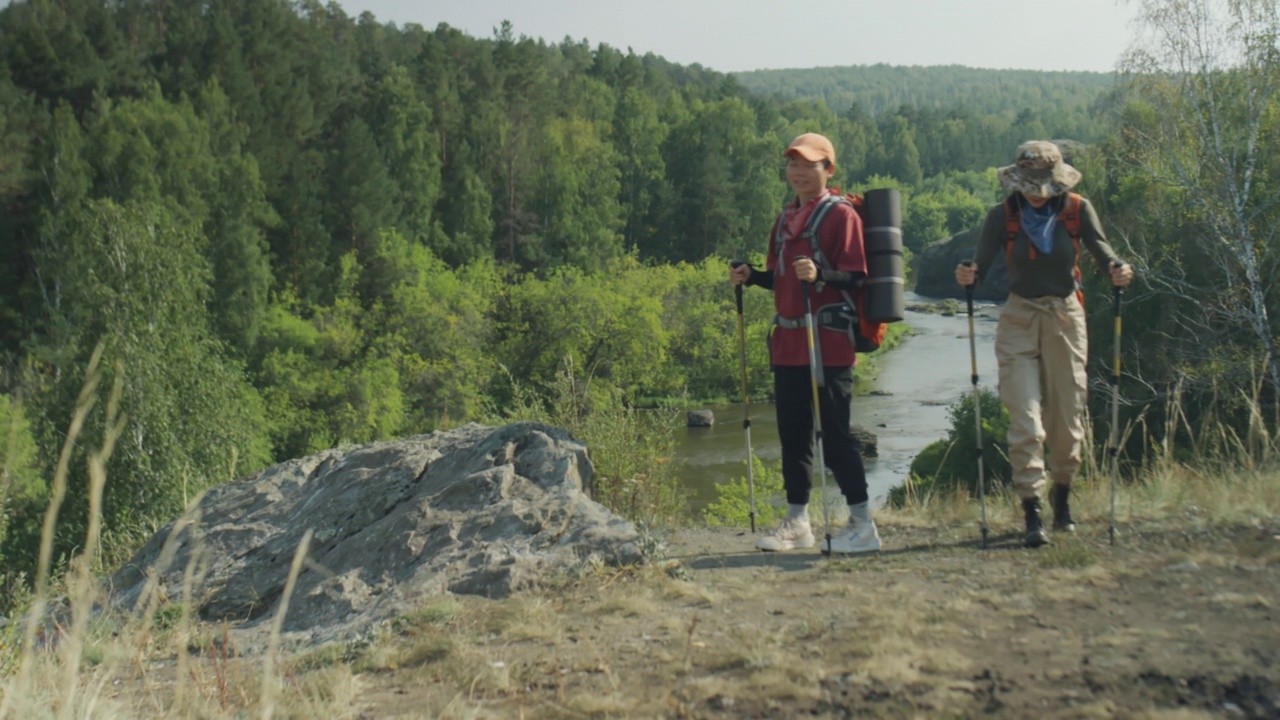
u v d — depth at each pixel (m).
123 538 8.97
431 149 70.19
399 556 5.52
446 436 6.98
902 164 177.50
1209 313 19.28
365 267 55.66
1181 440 14.53
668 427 7.86
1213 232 19.86
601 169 83.06
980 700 3.03
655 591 4.66
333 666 4.07
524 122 83.62
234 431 27.00
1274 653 3.15
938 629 3.69
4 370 26.27
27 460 22.03
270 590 5.83
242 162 50.31
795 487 5.57
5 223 43.00
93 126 47.22
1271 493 5.63
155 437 23.80
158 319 26.88
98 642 4.90
